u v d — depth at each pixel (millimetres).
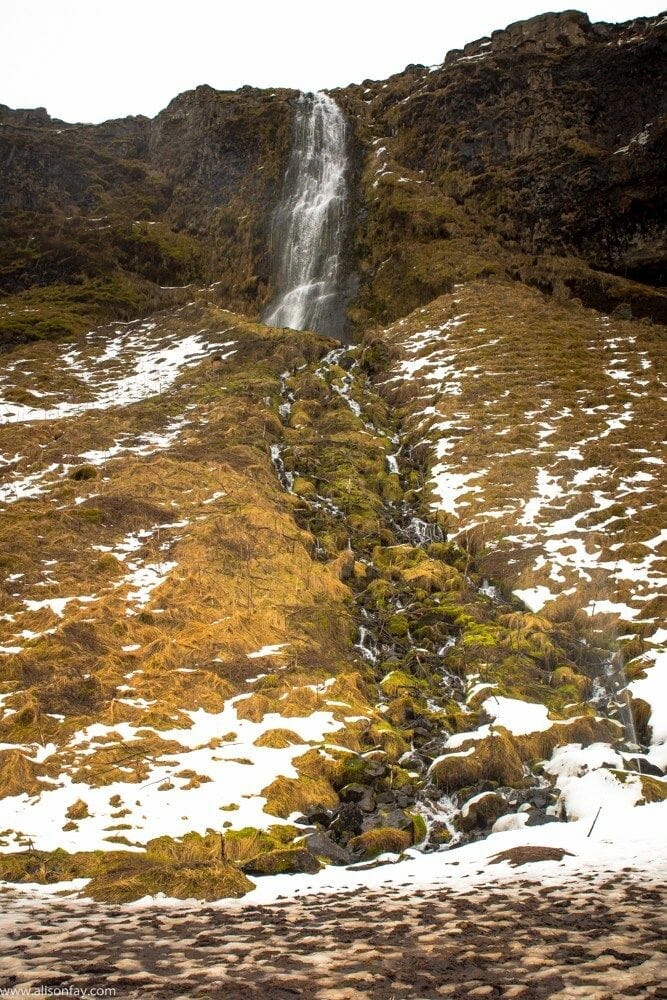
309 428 20625
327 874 7180
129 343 29328
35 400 22625
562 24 39781
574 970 4383
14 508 15312
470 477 17672
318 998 4121
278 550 14180
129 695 10164
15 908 5891
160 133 47875
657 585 13430
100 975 4418
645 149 32375
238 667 11117
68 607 12008
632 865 6496
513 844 7691
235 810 8070
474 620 13062
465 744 9688
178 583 12836
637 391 21391
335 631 12523
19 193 43906
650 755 9766
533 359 23484
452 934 5055
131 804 8016
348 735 9820
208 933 5238
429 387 22531
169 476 16766
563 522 15695
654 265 31562
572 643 12477
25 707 9492
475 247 31531
